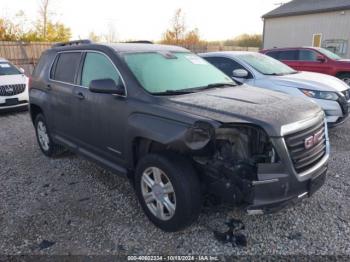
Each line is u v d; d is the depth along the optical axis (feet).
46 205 11.73
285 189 8.66
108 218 10.82
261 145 8.75
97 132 12.26
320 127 10.03
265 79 20.88
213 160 9.03
